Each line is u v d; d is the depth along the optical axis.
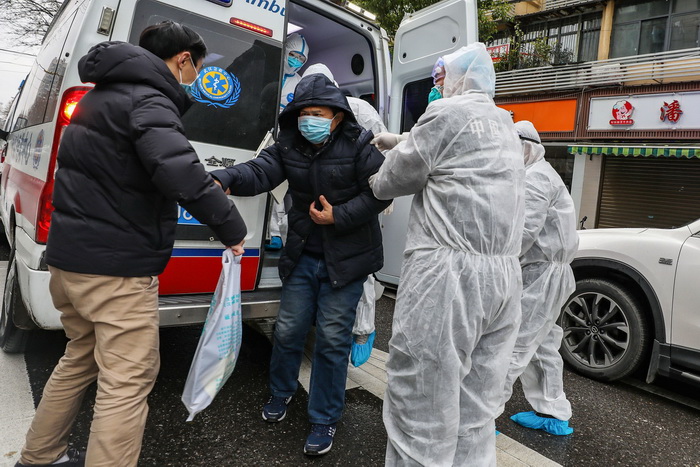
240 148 2.68
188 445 2.23
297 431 2.45
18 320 2.66
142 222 1.60
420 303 1.70
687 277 3.09
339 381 2.31
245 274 2.79
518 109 12.87
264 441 2.33
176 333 3.63
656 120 10.55
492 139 1.72
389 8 10.05
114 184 1.55
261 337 3.76
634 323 3.36
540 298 2.49
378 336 4.13
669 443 2.67
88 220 1.56
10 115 4.41
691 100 10.06
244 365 3.23
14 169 3.32
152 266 1.65
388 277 4.69
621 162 11.12
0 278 4.33
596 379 3.55
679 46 11.93
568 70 11.98
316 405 2.30
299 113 2.22
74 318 1.72
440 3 3.81
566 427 2.66
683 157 10.19
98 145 1.53
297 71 4.30
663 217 10.52
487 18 11.97
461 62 1.87
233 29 2.60
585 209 11.59
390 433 1.80
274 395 2.52
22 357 2.91
